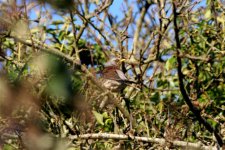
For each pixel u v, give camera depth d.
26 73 5.41
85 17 12.88
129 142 10.17
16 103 3.64
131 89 12.98
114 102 10.31
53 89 3.58
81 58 13.81
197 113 9.45
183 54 8.79
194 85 11.73
